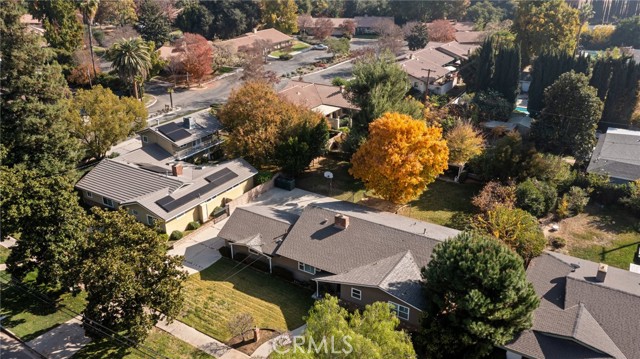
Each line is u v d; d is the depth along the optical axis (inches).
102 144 2132.1
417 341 1109.1
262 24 4766.2
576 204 1844.2
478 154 2068.2
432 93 3184.1
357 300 1284.4
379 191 1793.8
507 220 1503.4
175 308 1120.2
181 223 1702.8
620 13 6107.3
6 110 1790.1
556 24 3521.2
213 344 1189.1
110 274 1055.0
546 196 1793.8
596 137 2573.8
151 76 3373.5
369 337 904.3
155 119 2701.8
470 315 1057.5
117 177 1857.8
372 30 5182.1
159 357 1143.6
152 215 1662.2
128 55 2753.4
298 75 3572.8
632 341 1054.4
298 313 1310.3
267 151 1998.0
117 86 3120.1
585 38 4857.3
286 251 1444.4
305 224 1520.7
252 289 1408.7
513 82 2896.2
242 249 1561.3
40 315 1285.7
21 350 1168.8
